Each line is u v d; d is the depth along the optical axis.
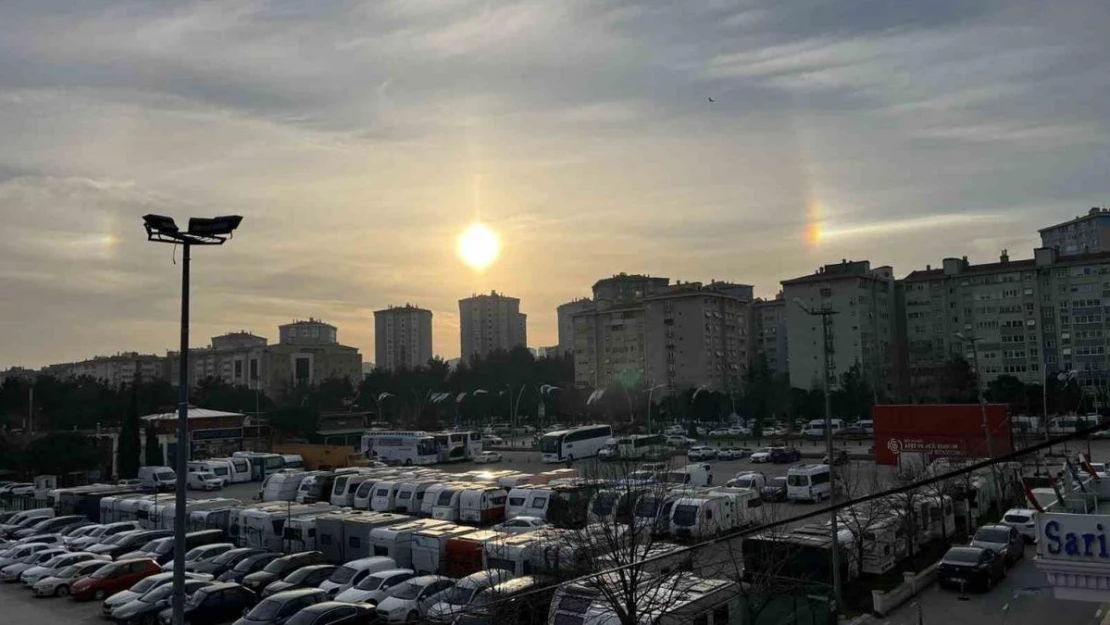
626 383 131.75
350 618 24.05
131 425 73.62
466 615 21.59
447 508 44.22
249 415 107.69
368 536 34.22
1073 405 89.94
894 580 29.34
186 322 18.64
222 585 28.25
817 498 47.50
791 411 105.69
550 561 23.17
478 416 149.38
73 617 29.89
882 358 120.38
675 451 80.31
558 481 44.38
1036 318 112.81
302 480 57.84
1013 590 28.16
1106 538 14.87
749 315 150.75
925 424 48.06
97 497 52.75
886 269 126.88
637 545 20.67
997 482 42.94
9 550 39.31
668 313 138.00
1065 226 155.50
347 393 152.88
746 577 23.91
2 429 88.81
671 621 19.36
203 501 46.12
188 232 18.59
